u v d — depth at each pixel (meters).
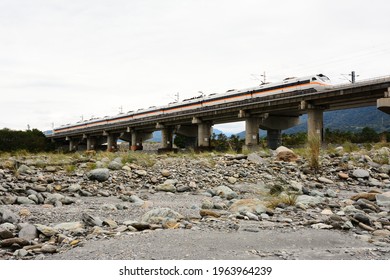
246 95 54.62
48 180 13.69
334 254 5.22
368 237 6.11
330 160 17.36
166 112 70.69
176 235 6.11
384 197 9.64
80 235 6.41
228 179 14.42
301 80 47.09
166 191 12.91
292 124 61.03
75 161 18.52
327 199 10.22
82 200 11.18
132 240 5.82
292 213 8.23
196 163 17.50
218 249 5.39
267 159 18.28
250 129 56.22
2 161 18.36
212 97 60.53
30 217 7.96
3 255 5.43
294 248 5.51
